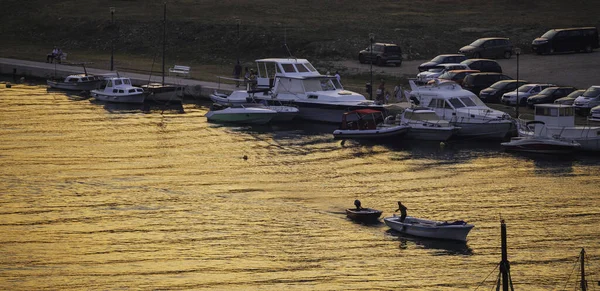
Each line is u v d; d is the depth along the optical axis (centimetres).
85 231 13775
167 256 12888
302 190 15938
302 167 17525
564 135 18225
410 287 11888
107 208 14900
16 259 12669
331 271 12381
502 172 16975
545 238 13450
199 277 12200
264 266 12569
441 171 17125
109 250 13062
